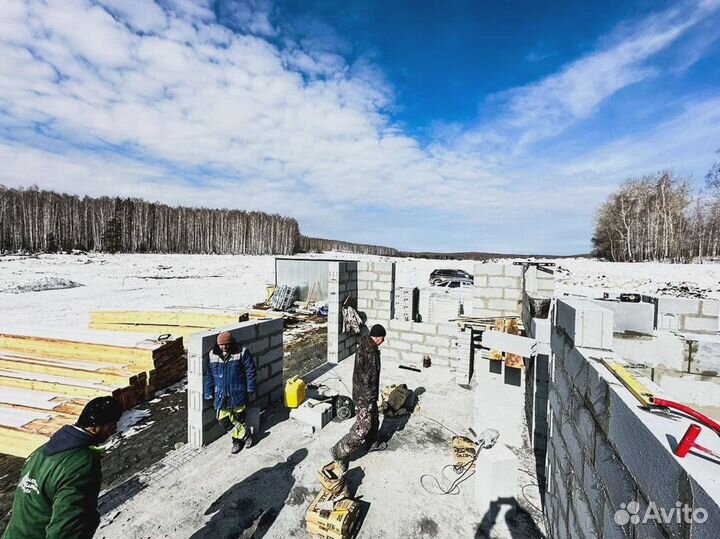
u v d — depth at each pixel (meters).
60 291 17.66
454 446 4.30
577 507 2.28
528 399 5.45
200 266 34.62
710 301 4.36
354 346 8.85
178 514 3.32
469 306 11.69
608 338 2.34
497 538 3.10
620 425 1.62
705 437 1.24
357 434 3.81
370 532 3.15
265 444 4.57
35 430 4.40
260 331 5.46
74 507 1.84
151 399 6.21
